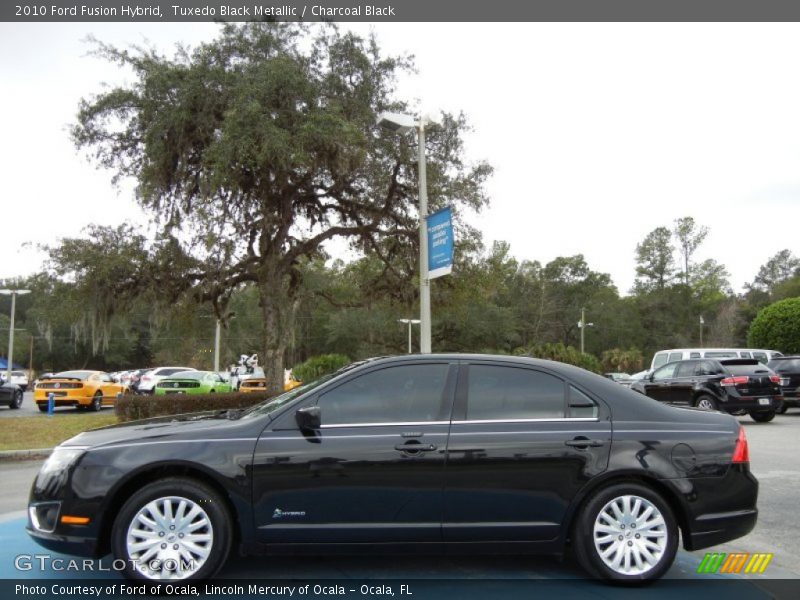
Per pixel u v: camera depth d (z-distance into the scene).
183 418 5.47
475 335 57.66
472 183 20.16
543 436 4.84
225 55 17.22
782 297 89.00
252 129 15.64
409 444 4.74
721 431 5.05
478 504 4.74
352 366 5.31
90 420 18.77
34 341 75.25
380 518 4.70
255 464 4.66
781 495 8.23
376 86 18.38
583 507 4.82
